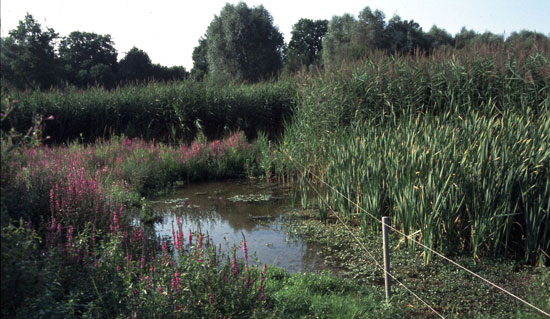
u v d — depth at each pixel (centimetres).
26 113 1538
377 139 860
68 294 409
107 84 5153
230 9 4416
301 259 645
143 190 1108
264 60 4472
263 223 847
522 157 627
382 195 758
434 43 4153
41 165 763
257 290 425
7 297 301
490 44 1220
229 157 1388
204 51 6481
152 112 1744
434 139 728
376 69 1208
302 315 444
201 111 1753
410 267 591
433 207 601
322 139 1123
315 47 7300
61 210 572
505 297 493
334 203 874
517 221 626
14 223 534
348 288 529
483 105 1055
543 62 1050
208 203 1012
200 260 413
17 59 3991
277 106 1848
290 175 1253
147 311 370
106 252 463
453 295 503
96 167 1120
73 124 1673
